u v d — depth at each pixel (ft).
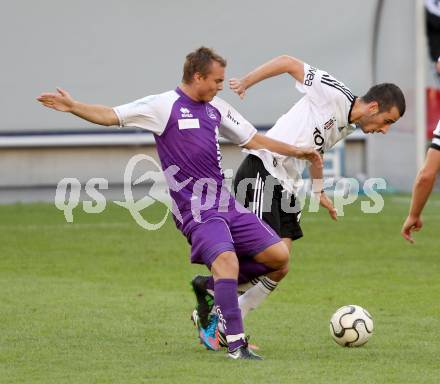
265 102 237.86
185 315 108.58
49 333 97.35
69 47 230.07
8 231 183.32
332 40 239.50
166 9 232.94
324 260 152.56
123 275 139.74
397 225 192.13
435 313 110.32
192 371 78.79
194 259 86.02
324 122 96.63
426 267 145.48
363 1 239.30
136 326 101.55
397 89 95.66
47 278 135.85
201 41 234.99
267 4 236.43
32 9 227.61
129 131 233.96
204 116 86.02
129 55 232.32
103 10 230.48
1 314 108.17
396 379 76.07
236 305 84.07
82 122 232.73
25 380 76.28
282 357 85.56
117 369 80.02
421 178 81.66
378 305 116.16
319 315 109.50
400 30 243.19
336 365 81.51
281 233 98.22
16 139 230.27
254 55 237.25
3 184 231.91
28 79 229.25
